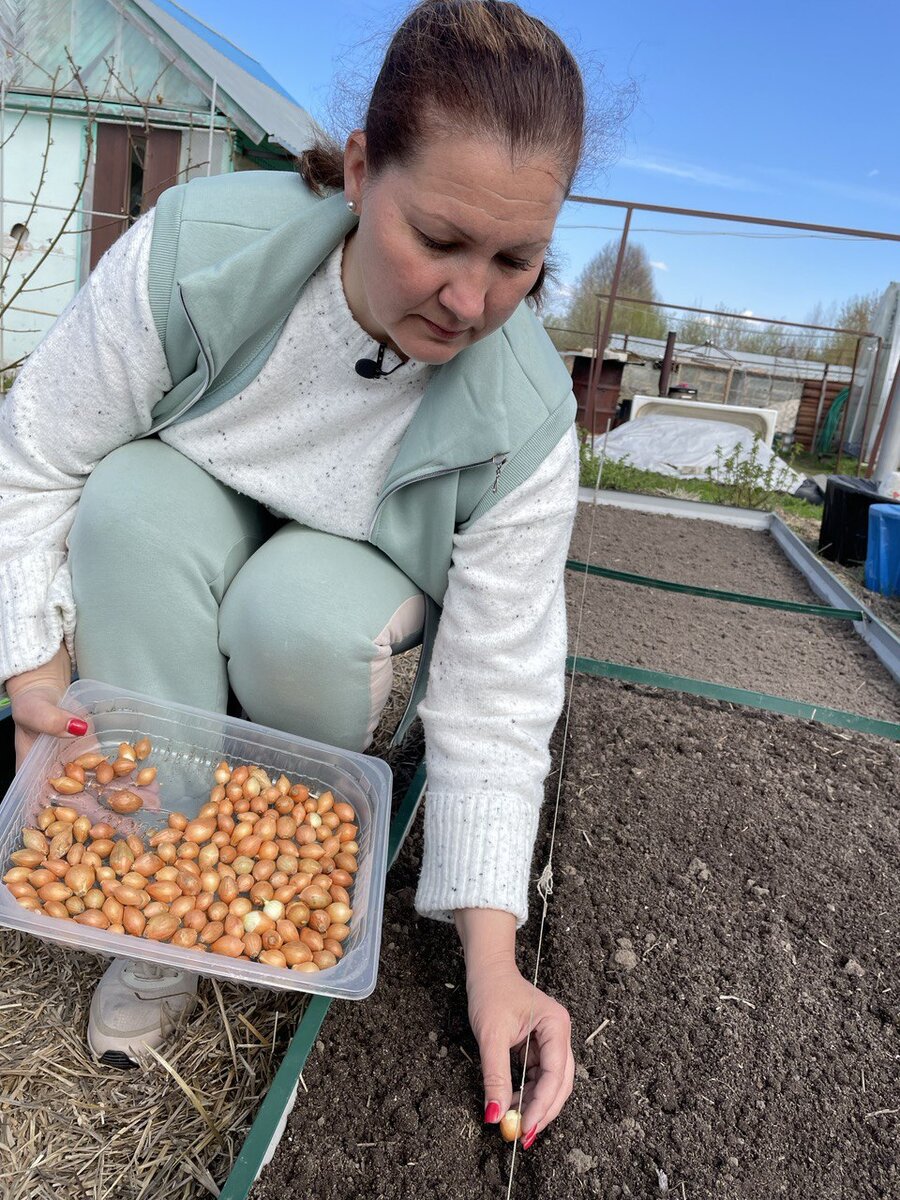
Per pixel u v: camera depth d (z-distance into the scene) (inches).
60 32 238.8
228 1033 44.2
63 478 51.7
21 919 38.0
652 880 63.2
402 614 53.4
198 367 47.8
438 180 33.5
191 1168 38.6
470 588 48.4
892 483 203.0
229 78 249.1
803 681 108.0
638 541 185.5
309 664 50.1
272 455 51.6
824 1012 53.5
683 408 293.0
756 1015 52.5
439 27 33.9
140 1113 41.3
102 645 50.8
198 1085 42.7
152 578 49.3
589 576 144.5
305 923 45.0
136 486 49.1
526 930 56.1
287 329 47.4
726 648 117.3
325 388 49.3
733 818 72.8
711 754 83.7
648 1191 41.1
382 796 49.9
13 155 248.7
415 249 35.8
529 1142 39.2
